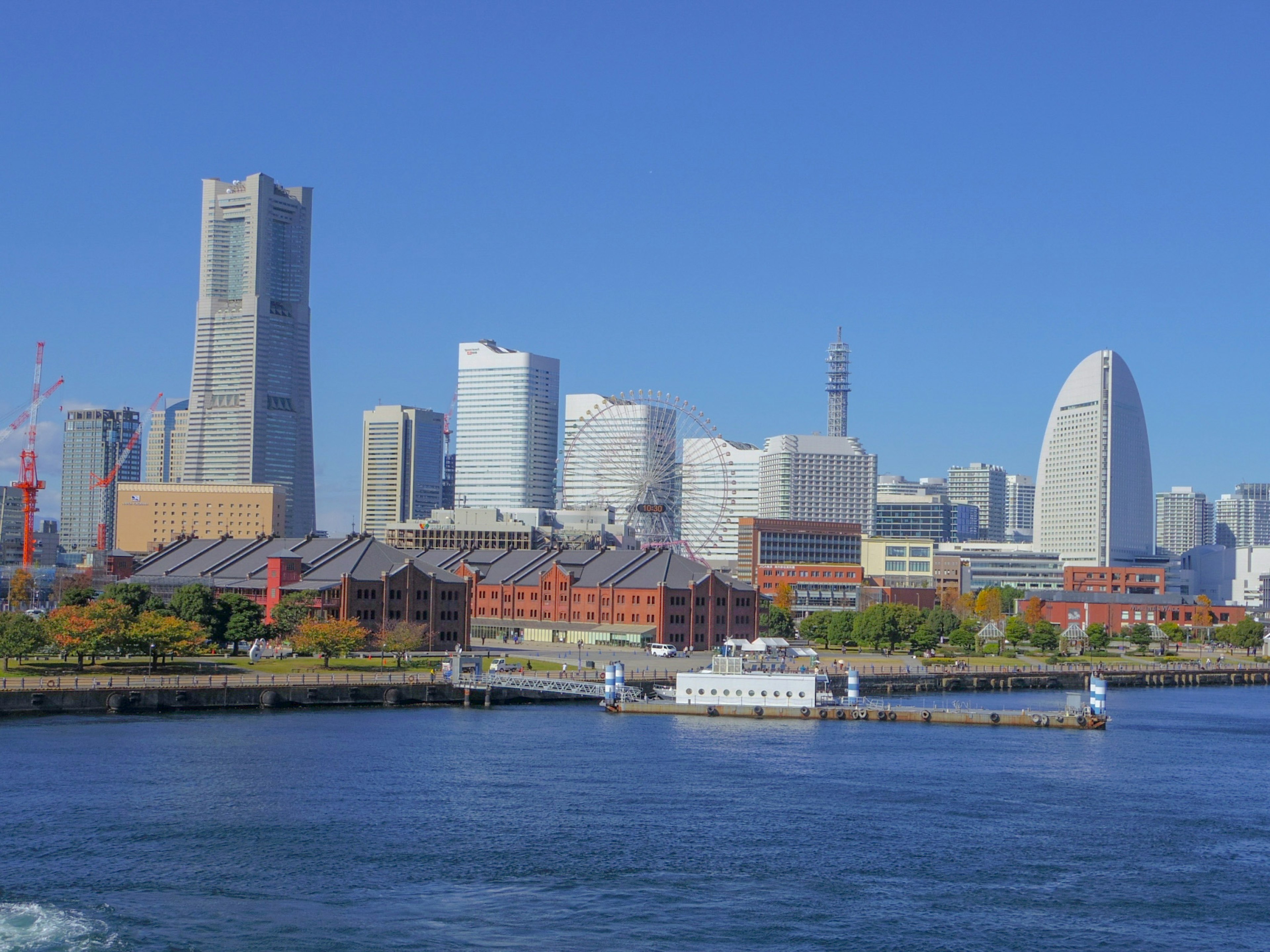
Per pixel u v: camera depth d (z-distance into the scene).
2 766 153.25
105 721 188.75
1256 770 171.25
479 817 134.62
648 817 136.38
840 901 110.44
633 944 100.12
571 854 122.12
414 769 158.50
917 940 101.94
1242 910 109.94
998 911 108.81
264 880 113.00
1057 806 145.75
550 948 99.12
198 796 140.62
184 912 104.94
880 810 141.62
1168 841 130.88
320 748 170.25
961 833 132.50
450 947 99.00
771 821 135.62
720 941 101.12
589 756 170.50
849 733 197.00
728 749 178.00
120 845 121.75
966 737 195.75
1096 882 117.00
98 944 97.62
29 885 110.19
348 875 114.81
